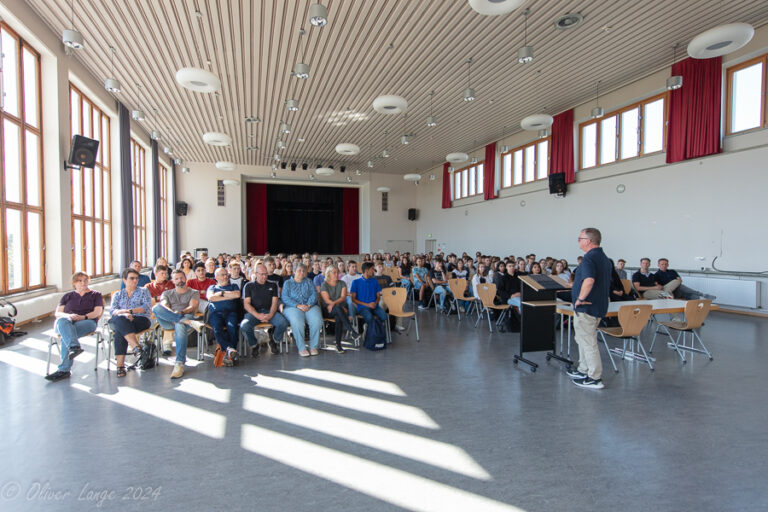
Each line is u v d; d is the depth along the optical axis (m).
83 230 7.49
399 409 2.98
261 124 10.39
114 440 2.46
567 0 5.17
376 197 17.72
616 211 8.70
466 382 3.59
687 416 2.85
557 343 5.13
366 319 4.84
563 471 2.15
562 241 10.16
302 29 5.67
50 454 2.29
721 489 1.98
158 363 4.18
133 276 3.98
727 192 6.75
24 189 5.73
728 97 6.73
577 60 6.96
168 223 14.27
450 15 5.50
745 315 6.59
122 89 8.02
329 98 8.53
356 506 1.85
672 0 5.22
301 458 2.27
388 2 5.22
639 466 2.20
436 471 2.15
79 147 6.31
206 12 5.38
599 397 3.22
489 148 12.64
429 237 17.28
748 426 2.69
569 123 9.55
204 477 2.08
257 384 3.51
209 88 5.41
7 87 5.41
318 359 4.35
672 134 7.37
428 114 9.70
